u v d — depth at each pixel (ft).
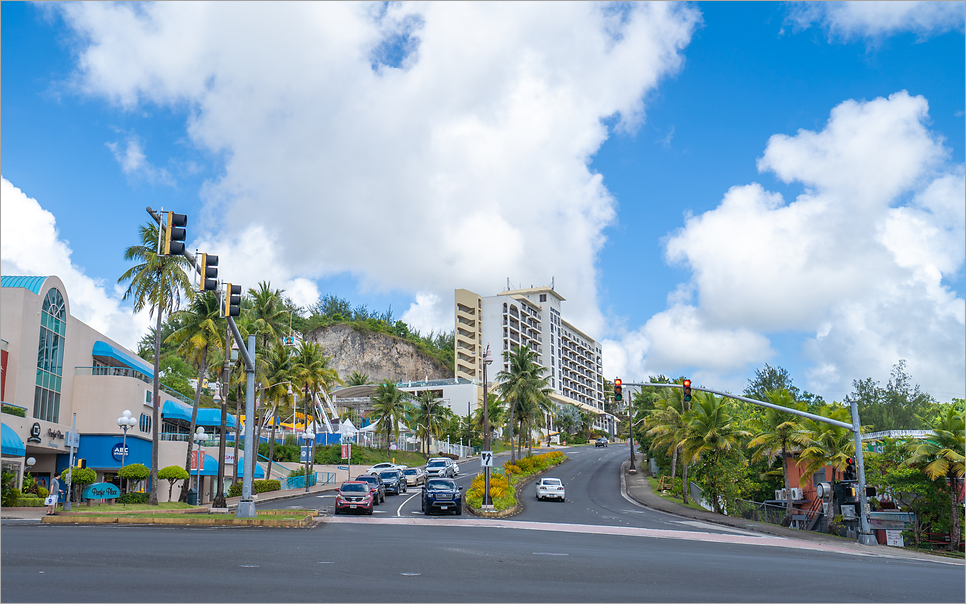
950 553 95.50
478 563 49.11
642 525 103.65
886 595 40.65
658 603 35.06
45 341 135.13
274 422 199.21
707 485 150.51
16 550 48.19
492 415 369.71
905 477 110.32
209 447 180.14
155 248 129.80
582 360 637.71
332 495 165.27
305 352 212.43
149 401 161.79
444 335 638.53
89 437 145.38
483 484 132.26
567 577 43.68
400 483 164.35
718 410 149.07
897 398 250.16
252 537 64.18
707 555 62.69
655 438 201.67
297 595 33.96
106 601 30.99
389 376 514.68
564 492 153.17
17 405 122.52
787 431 130.72
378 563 47.24
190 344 143.33
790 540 92.27
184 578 38.09
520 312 537.65
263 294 181.57
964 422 108.17
